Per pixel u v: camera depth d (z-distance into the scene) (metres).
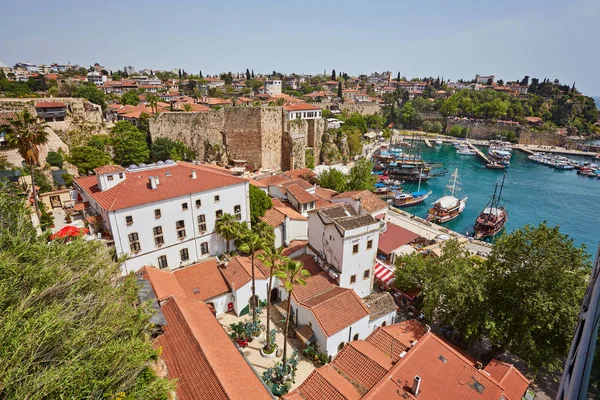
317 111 117.19
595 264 11.55
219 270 42.53
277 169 104.94
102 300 17.41
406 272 42.97
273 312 40.97
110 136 88.38
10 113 73.62
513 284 32.62
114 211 39.53
